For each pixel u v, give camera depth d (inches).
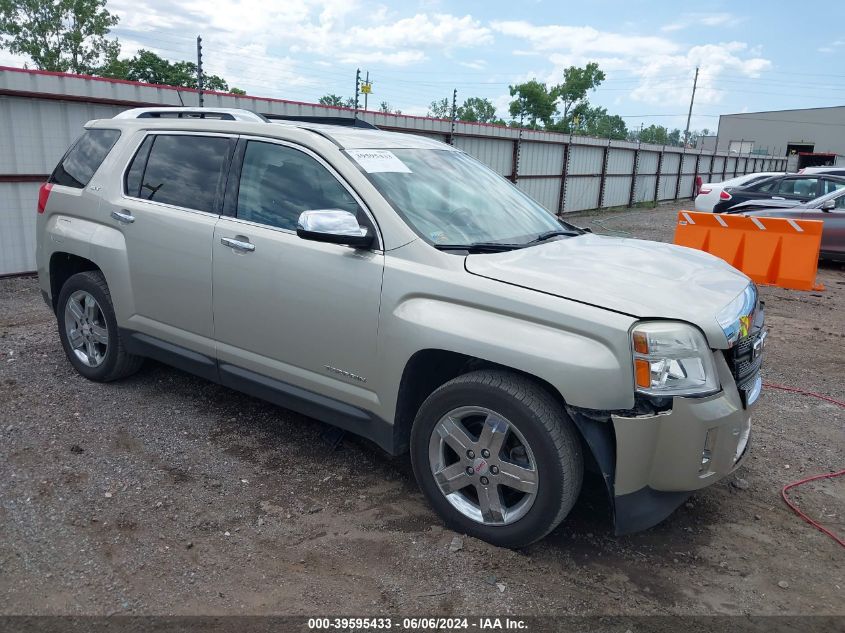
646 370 109.3
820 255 480.1
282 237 145.0
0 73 334.3
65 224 190.9
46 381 193.2
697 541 133.5
